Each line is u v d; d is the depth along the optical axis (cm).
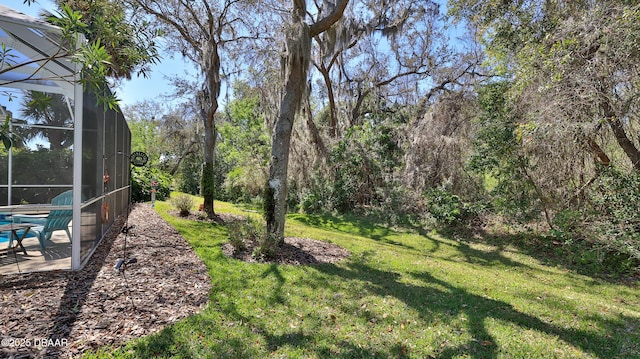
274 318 345
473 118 1105
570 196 805
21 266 452
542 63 636
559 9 721
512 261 760
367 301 410
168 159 2491
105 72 269
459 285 514
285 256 601
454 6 921
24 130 646
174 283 417
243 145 1927
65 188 675
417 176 1173
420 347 304
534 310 421
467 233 991
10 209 463
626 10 527
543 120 647
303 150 1305
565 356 303
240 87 1298
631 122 630
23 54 470
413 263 646
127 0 443
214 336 296
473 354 296
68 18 239
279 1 949
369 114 1848
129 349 265
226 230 802
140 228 742
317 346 295
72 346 263
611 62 577
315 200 1329
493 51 899
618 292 568
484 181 1116
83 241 466
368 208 1296
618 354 314
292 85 670
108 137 657
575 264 735
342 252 692
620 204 696
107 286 389
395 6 1271
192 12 854
